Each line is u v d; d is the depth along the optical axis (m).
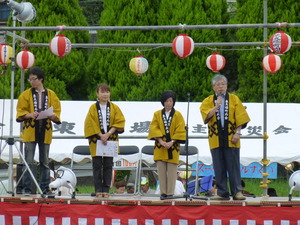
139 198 18.72
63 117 28.62
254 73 33.31
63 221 17.84
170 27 19.42
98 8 41.94
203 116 18.16
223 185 18.25
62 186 19.69
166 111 18.61
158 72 33.72
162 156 18.39
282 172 33.97
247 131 27.98
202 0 34.16
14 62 19.50
